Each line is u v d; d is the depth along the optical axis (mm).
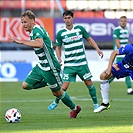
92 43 29531
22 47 61594
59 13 66062
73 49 29250
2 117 26094
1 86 48562
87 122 23547
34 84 25094
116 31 41312
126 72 24531
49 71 24094
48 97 39375
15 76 53156
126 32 41750
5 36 58562
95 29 59781
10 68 53156
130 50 23547
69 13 29094
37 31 22688
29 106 32531
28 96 40156
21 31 58438
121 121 23875
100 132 19688
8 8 67000
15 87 47656
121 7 66375
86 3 67375
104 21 59812
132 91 41312
